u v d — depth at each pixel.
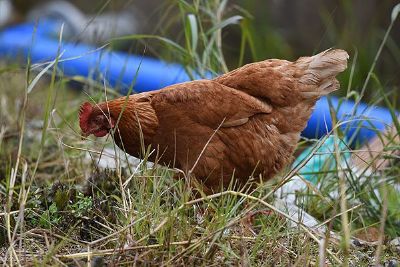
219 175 5.84
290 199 6.77
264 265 5.05
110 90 7.42
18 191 6.30
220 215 5.19
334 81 5.95
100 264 4.90
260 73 5.90
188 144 5.81
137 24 13.89
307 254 4.95
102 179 6.20
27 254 5.19
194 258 4.91
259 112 5.84
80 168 6.97
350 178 6.79
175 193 5.64
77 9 15.92
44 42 12.58
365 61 11.23
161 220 5.21
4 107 8.53
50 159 7.25
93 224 5.60
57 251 5.16
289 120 5.94
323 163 7.06
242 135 5.80
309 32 13.19
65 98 8.82
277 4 13.33
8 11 16.11
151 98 5.88
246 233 5.52
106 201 5.80
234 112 5.78
